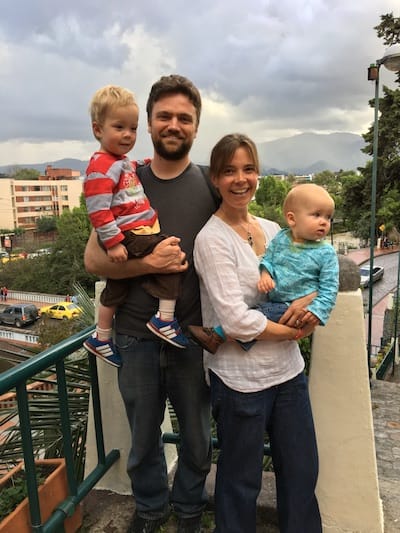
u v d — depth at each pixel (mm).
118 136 1709
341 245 48000
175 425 3350
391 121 14875
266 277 1641
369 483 1963
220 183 1659
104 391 2336
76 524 2129
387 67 6539
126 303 1864
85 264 1845
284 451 1725
